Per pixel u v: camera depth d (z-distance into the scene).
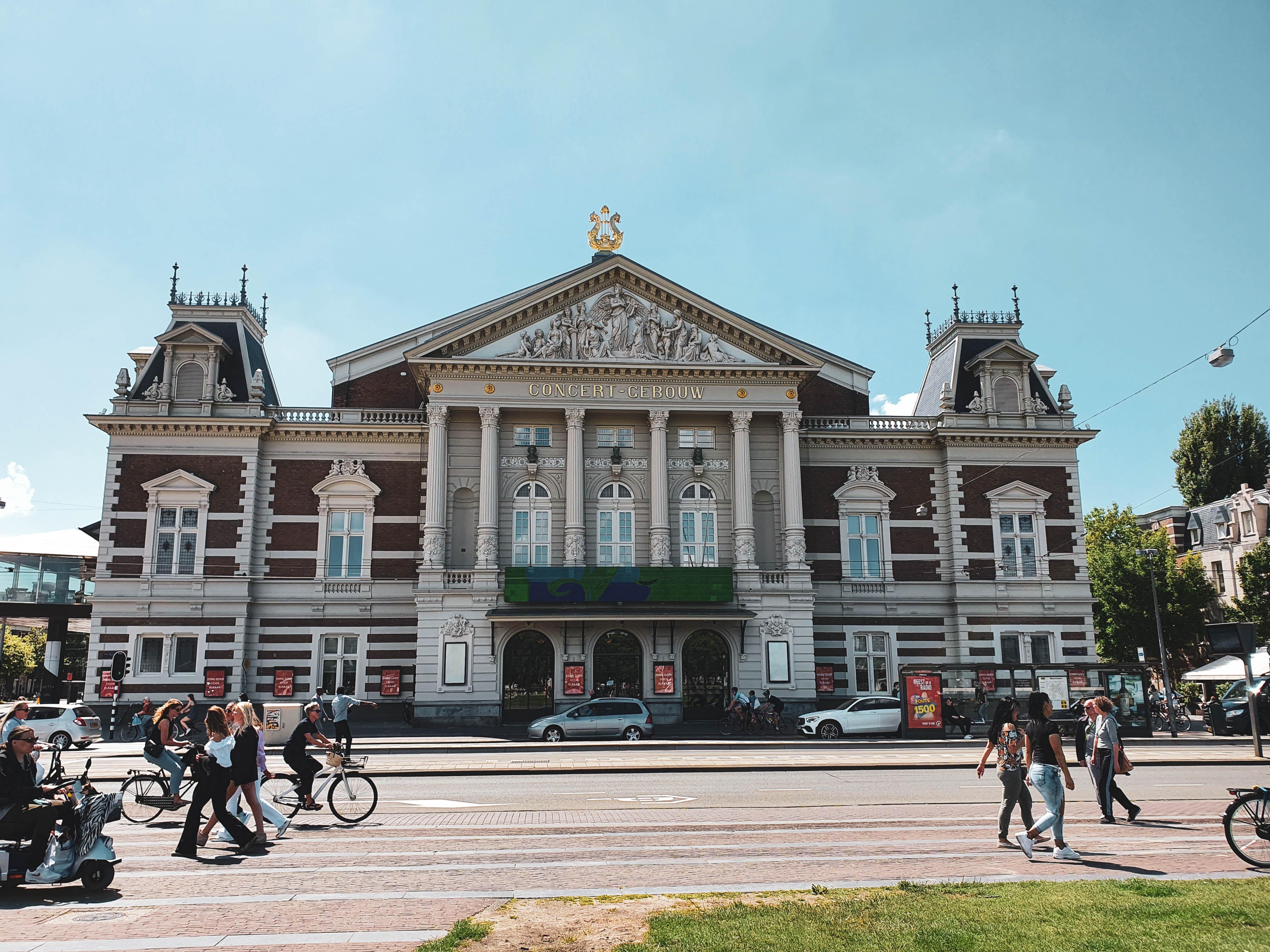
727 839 16.11
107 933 10.25
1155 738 40.88
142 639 45.84
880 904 10.71
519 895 11.77
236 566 46.81
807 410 55.59
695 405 48.06
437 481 46.12
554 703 45.22
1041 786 14.23
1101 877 12.66
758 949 9.03
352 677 47.38
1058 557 50.59
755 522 49.00
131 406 47.66
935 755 31.52
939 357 56.50
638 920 10.27
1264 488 77.81
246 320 51.44
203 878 13.17
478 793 23.19
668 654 45.56
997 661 49.22
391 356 53.72
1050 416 52.03
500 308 48.66
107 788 24.86
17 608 54.66
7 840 12.24
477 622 44.94
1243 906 10.46
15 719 19.44
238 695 45.47
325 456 48.97
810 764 28.34
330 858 14.59
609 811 19.59
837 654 49.34
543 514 47.75
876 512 51.06
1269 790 13.75
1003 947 9.05
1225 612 65.88
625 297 48.62
